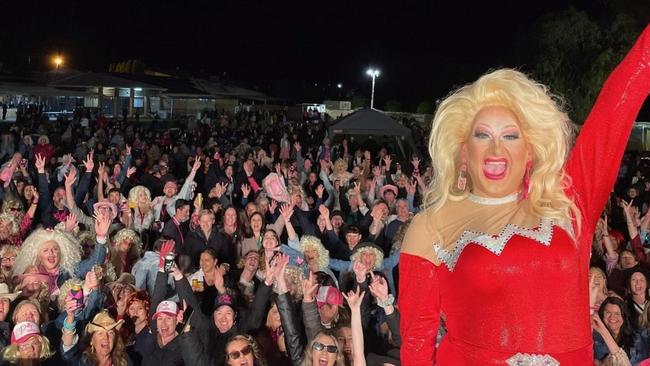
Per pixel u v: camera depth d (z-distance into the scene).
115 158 17.38
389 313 5.02
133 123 38.19
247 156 17.09
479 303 2.14
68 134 28.44
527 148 2.21
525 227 2.15
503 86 2.23
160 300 5.98
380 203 9.41
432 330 2.28
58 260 6.62
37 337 4.96
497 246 2.13
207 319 5.89
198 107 57.28
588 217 2.20
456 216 2.27
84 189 10.38
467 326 2.17
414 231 2.33
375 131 23.42
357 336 4.44
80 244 7.39
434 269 2.26
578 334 2.10
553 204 2.16
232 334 5.65
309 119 49.84
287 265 6.44
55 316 6.21
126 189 13.30
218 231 8.75
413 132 28.08
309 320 5.38
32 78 40.75
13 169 10.27
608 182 2.22
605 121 2.19
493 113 2.22
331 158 19.95
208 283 7.09
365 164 14.79
